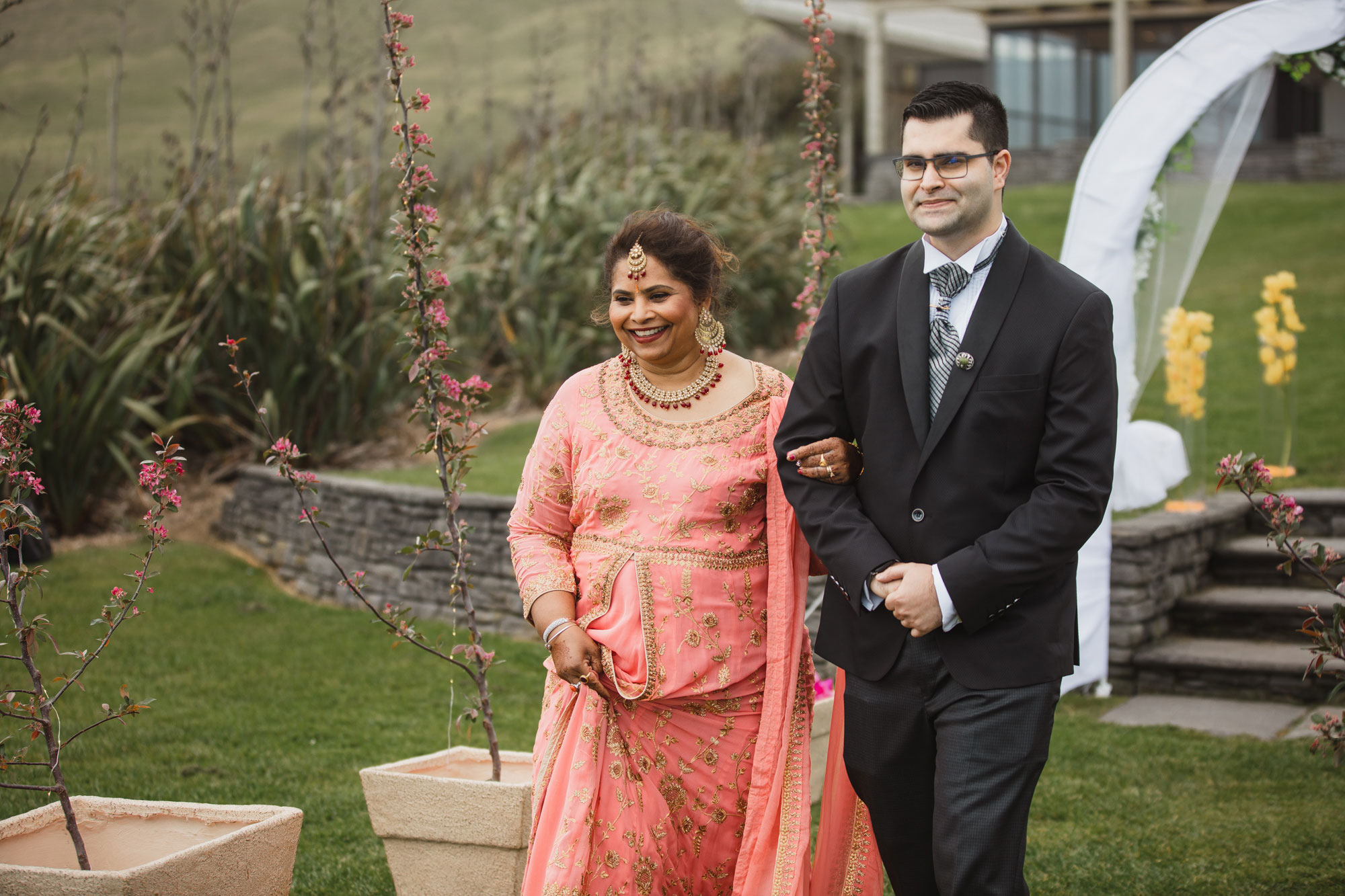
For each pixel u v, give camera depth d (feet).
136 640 19.80
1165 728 15.81
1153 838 12.10
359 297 29.25
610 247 8.53
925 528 7.86
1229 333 39.22
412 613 21.86
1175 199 19.04
